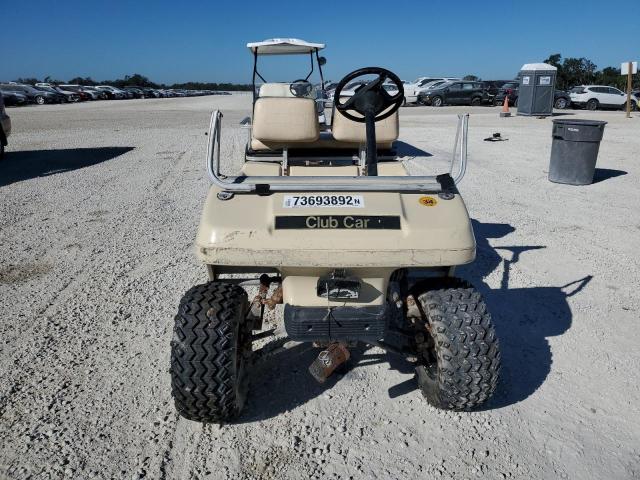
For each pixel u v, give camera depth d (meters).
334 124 4.25
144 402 3.23
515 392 3.34
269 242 2.65
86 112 29.09
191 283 4.93
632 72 22.67
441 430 3.00
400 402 3.24
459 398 2.83
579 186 8.89
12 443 2.87
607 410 3.17
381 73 3.36
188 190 8.61
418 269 3.25
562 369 3.58
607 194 8.31
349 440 2.93
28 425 3.01
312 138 4.09
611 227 6.60
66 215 7.17
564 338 3.97
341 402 3.24
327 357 2.95
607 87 30.02
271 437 2.95
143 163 11.23
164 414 3.13
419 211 2.79
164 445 2.88
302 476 2.69
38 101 42.47
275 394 3.32
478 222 6.84
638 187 8.76
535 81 22.39
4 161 11.68
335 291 2.69
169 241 6.09
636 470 2.72
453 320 2.76
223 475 2.69
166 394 3.31
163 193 8.43
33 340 3.90
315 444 2.90
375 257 2.67
